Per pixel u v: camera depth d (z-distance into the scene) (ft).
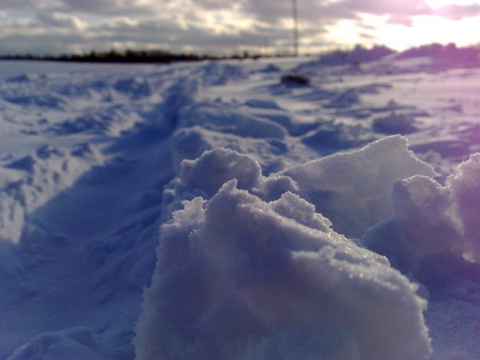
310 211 5.29
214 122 22.00
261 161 15.28
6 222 12.49
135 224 12.55
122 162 19.26
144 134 23.16
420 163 8.34
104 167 18.52
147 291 4.85
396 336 3.92
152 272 8.96
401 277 4.00
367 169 8.61
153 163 18.26
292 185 8.38
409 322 3.86
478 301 5.60
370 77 52.95
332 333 3.93
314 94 37.32
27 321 8.59
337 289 4.04
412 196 6.69
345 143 17.81
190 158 15.71
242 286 4.22
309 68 73.67
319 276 4.08
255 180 8.61
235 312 4.34
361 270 4.02
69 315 8.71
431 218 6.61
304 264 4.11
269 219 4.43
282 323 4.13
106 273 10.15
